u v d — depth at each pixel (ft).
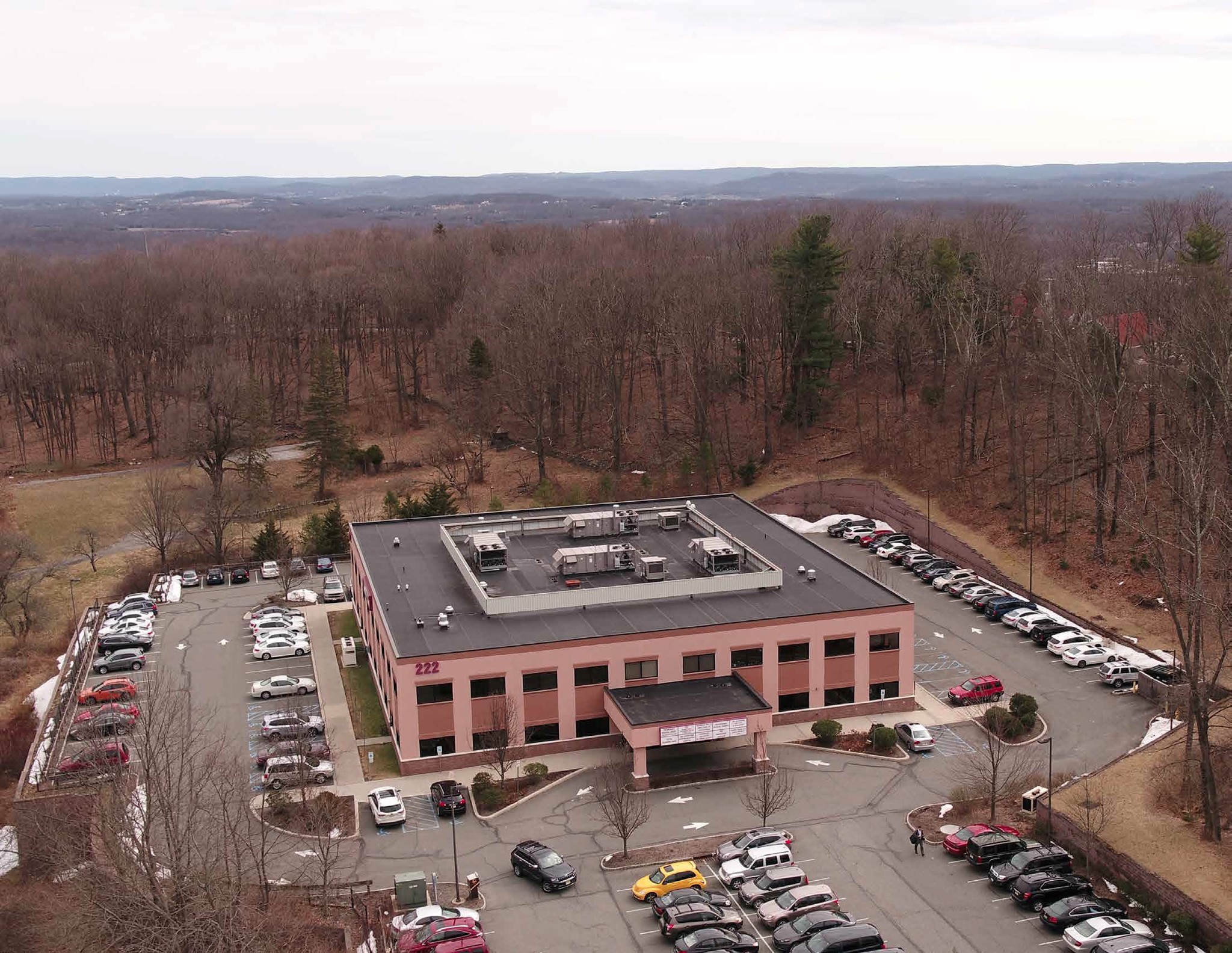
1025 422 371.15
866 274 483.10
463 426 480.64
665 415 455.63
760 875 188.96
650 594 255.29
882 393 449.48
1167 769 214.48
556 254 620.90
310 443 456.45
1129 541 314.96
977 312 410.11
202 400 417.90
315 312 598.75
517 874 192.44
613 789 215.92
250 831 184.34
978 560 335.06
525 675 231.09
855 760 231.50
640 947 172.86
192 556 378.53
